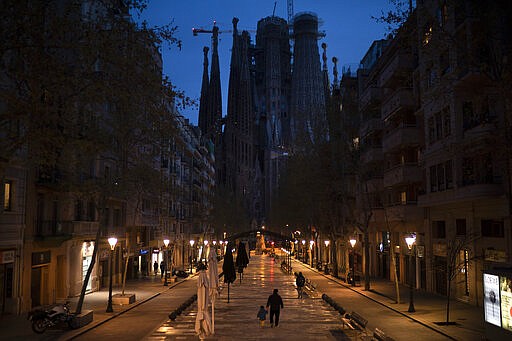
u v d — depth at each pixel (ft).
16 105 48.32
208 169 372.79
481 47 63.62
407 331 67.97
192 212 277.64
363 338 59.93
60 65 51.90
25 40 50.67
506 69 59.52
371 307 93.66
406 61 130.72
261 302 102.68
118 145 93.97
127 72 58.75
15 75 53.16
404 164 126.93
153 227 191.62
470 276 94.32
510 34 67.05
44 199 96.84
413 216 120.57
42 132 49.75
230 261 104.22
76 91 54.19
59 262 106.73
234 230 366.84
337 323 74.18
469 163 92.22
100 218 82.17
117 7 60.49
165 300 107.65
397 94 131.03
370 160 159.02
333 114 149.69
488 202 88.02
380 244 165.37
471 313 82.84
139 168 104.17
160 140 98.37
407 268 137.59
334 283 148.36
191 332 66.80
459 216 100.01
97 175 117.80
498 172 84.38
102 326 73.36
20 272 86.94
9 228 83.41
